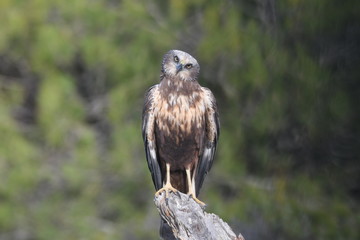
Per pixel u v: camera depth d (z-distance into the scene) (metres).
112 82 16.98
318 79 15.88
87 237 16.11
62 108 16.02
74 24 16.34
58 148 16.64
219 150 15.84
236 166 15.70
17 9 16.19
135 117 16.16
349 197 16.86
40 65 16.11
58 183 16.67
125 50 16.22
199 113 10.35
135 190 16.53
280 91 15.80
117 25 16.25
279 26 16.12
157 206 8.93
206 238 8.30
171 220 8.61
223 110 16.38
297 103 15.86
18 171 15.91
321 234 15.16
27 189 16.00
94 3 16.11
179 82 10.33
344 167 16.92
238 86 15.99
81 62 17.58
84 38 16.02
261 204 15.29
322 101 16.00
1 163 16.06
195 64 10.40
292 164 16.30
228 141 15.89
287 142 16.31
